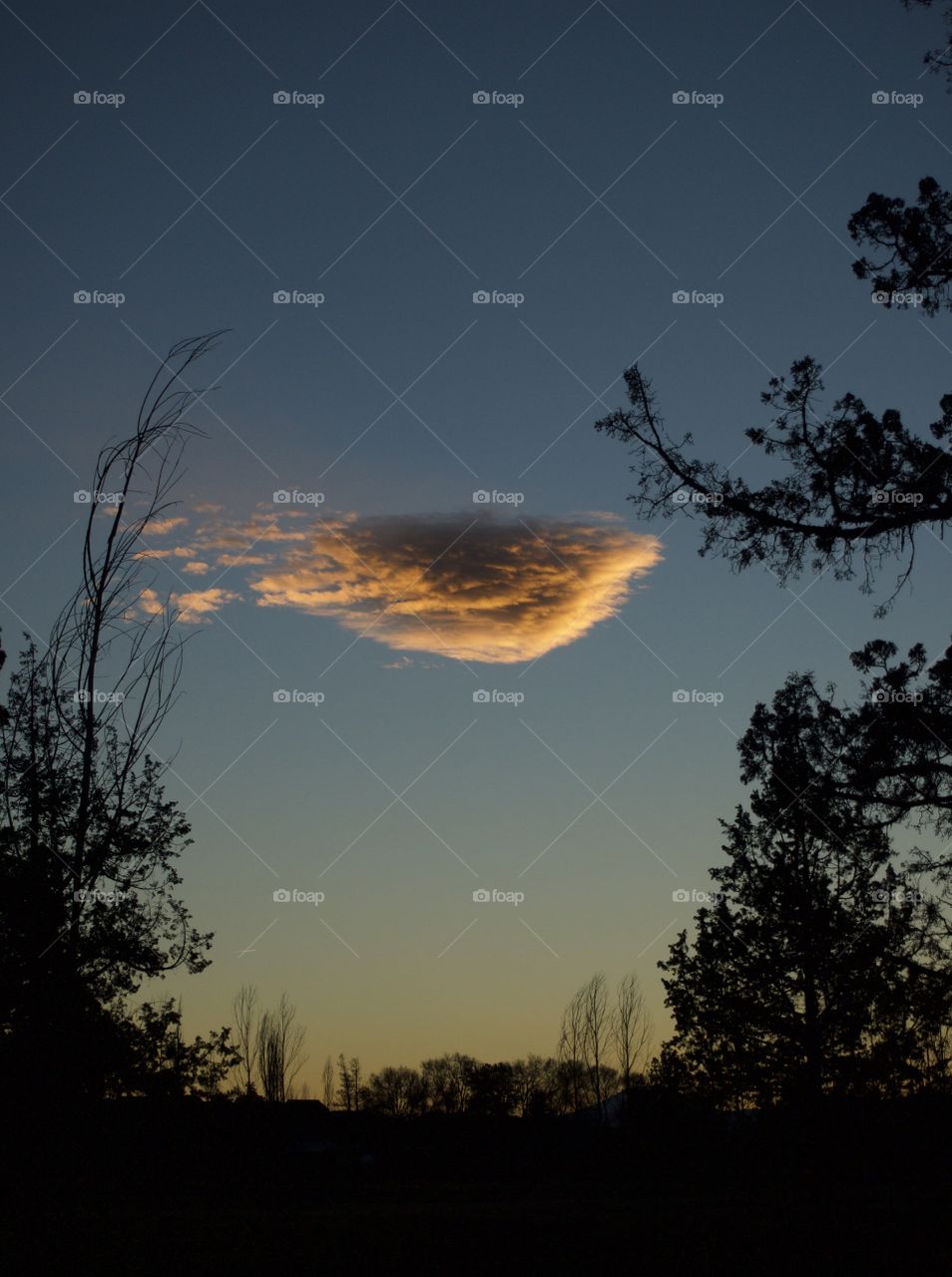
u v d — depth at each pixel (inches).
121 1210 1457.9
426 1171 2536.9
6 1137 664.4
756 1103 1274.6
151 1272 882.8
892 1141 1040.2
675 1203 1669.5
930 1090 976.9
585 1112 3006.9
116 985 734.5
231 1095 807.1
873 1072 1071.0
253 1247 1066.1
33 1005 674.2
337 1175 2444.6
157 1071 745.6
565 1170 2357.3
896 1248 968.3
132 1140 747.4
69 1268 661.9
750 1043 1274.6
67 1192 678.5
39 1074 671.8
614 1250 1054.4
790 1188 1683.1
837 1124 1135.0
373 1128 2861.7
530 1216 1470.2
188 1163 795.4
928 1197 1032.8
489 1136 2746.1
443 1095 3363.7
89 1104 711.7
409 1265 973.2
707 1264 975.0
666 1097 1569.9
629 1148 2108.8
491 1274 937.5
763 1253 1016.2
